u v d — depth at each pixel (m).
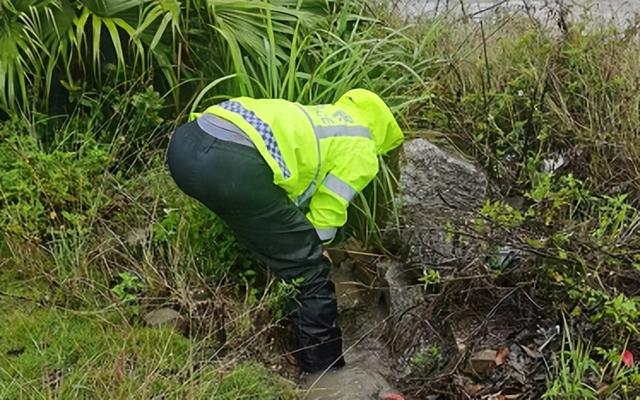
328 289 3.69
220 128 3.49
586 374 3.29
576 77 4.52
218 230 3.92
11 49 4.28
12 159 4.12
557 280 3.40
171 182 4.19
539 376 3.41
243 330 3.58
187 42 4.58
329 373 3.74
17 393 3.16
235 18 4.66
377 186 4.20
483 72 4.62
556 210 3.73
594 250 3.42
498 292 3.70
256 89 4.59
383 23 5.03
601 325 3.39
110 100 4.49
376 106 3.73
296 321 3.69
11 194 3.99
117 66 4.47
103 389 3.19
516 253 3.63
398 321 3.90
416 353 3.74
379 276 4.14
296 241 3.59
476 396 3.41
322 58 4.61
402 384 3.69
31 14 4.34
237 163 3.44
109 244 3.92
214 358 3.50
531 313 3.63
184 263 3.86
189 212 3.98
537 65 4.60
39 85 4.39
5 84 4.42
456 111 4.41
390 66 4.57
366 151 3.65
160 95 4.69
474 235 3.60
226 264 3.91
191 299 3.68
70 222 3.99
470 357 3.51
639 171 4.09
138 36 4.42
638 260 3.41
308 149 3.54
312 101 4.39
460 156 4.15
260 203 3.49
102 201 4.10
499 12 5.82
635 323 3.32
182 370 3.29
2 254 3.96
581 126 4.31
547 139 4.30
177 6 4.45
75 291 3.72
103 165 4.20
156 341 3.51
